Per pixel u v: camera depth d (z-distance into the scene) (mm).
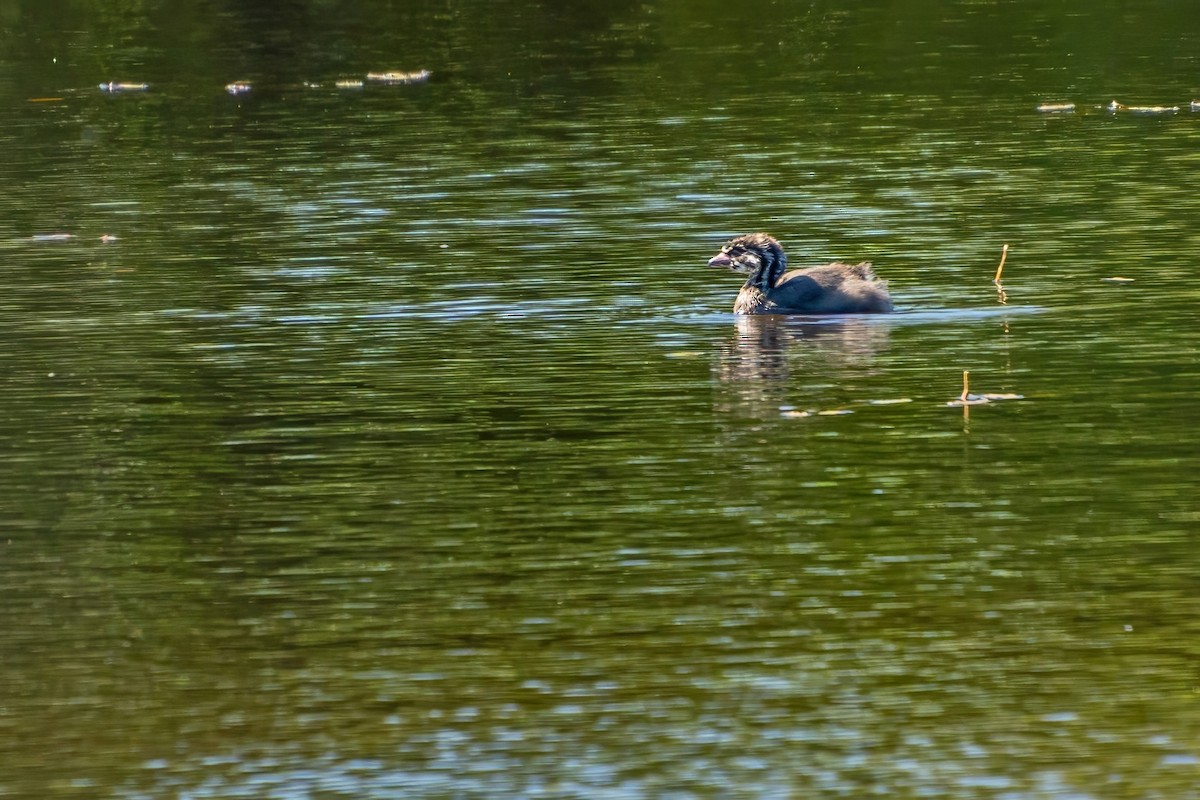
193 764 11836
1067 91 36906
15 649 13484
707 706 12375
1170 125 33219
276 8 48219
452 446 17484
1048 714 12148
